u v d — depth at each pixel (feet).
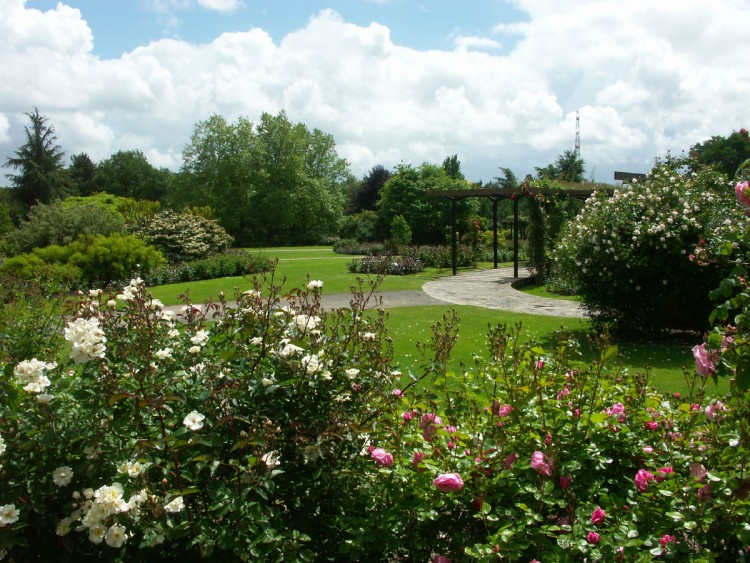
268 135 163.73
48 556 6.33
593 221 31.24
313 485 7.41
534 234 60.95
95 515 5.79
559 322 34.58
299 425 7.24
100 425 6.41
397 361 22.67
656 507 7.07
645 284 30.04
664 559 6.51
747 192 8.98
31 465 6.29
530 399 8.13
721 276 27.68
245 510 6.22
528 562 6.80
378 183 180.55
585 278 31.42
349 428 7.27
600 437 7.97
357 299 9.91
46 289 26.99
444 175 126.11
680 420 8.87
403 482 7.48
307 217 164.66
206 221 82.99
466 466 7.32
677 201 29.50
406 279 63.98
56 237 66.95
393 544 7.13
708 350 7.43
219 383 7.09
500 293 51.47
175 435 6.33
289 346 7.47
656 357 25.57
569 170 154.40
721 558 6.97
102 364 6.70
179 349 8.26
